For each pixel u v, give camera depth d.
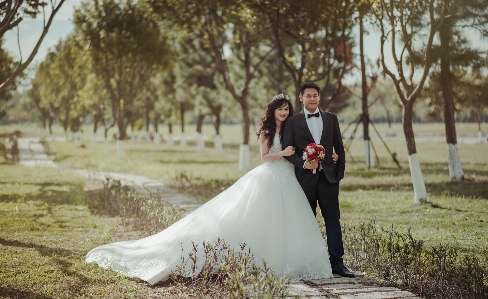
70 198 13.02
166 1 18.64
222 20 19.55
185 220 6.04
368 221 9.57
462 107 17.23
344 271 5.66
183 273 5.46
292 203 5.70
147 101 43.31
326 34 17.95
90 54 28.27
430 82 16.47
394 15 11.34
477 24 13.66
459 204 11.17
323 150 5.46
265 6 17.44
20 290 4.98
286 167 5.84
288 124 5.84
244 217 5.65
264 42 22.45
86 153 35.47
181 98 34.72
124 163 25.42
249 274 4.73
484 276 5.18
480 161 22.19
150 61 27.78
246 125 21.59
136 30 27.17
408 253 5.57
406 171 19.25
